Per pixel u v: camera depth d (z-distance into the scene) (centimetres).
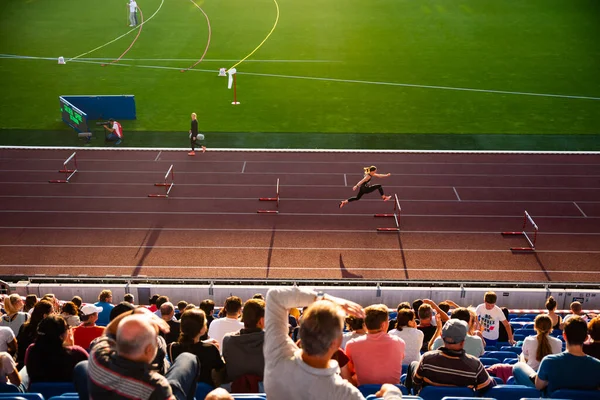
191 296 1552
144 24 4112
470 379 563
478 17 4222
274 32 3997
